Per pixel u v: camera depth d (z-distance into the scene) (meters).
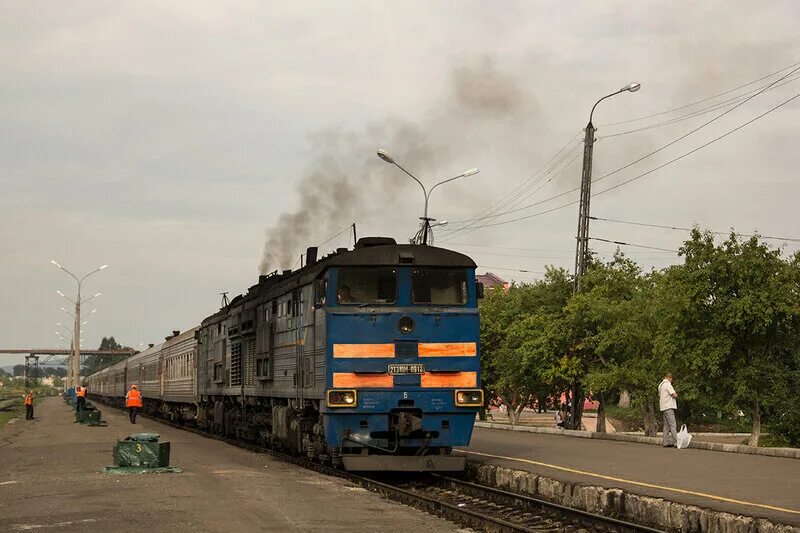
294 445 22.75
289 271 27.27
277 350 24.50
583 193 40.69
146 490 16.30
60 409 75.62
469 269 19.91
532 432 35.41
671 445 24.61
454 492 18.70
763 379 34.00
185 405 45.81
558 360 42.94
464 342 19.53
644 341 40.06
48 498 15.33
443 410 19.20
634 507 14.34
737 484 15.55
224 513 13.61
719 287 33.78
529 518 14.99
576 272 41.38
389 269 19.61
